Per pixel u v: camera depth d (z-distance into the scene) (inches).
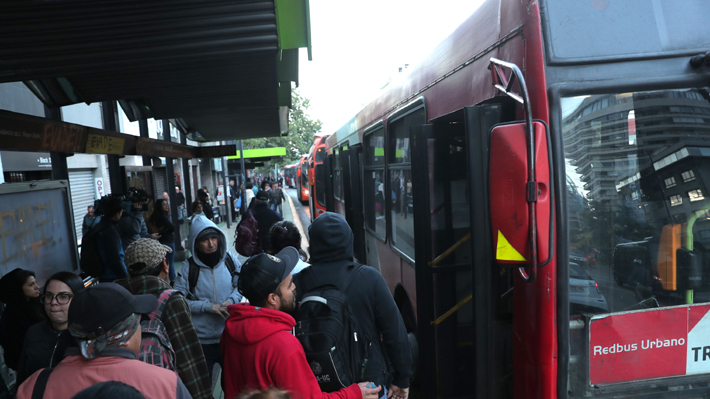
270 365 76.6
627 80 84.0
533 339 86.6
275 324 79.4
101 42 121.8
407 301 185.3
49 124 139.1
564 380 83.9
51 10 118.5
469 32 119.8
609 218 85.0
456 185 131.2
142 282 101.7
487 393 100.6
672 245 87.0
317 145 713.6
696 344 87.0
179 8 120.8
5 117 114.3
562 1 85.7
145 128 391.5
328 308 87.7
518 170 72.4
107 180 426.6
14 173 290.8
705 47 85.5
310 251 101.6
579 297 85.2
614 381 85.3
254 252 241.8
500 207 74.2
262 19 124.9
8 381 155.4
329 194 447.8
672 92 86.0
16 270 135.2
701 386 87.3
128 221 274.5
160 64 129.6
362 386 87.7
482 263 98.0
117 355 68.1
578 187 84.6
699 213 87.2
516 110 91.8
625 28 85.6
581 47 84.7
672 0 86.8
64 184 205.0
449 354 131.8
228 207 734.5
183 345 98.5
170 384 67.6
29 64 122.1
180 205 590.9
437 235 130.6
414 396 175.5
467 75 119.7
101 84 170.2
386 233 216.7
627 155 85.7
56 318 101.0
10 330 133.4
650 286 87.1
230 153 404.2
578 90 83.6
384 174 221.6
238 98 229.8
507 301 100.6
